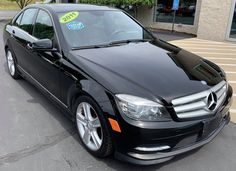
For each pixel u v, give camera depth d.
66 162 3.14
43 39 3.94
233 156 3.33
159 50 3.92
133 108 2.71
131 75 3.03
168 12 14.77
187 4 13.81
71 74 3.40
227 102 3.40
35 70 4.51
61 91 3.73
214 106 3.06
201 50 9.52
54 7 4.40
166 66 3.34
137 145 2.70
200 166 3.13
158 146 2.73
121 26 4.40
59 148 3.40
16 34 5.17
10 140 3.55
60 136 3.67
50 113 4.28
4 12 22.14
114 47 3.86
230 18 11.25
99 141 3.10
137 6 15.41
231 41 11.40
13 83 5.50
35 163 3.12
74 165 3.10
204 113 2.93
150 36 4.57
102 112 2.87
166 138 2.71
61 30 3.87
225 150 3.44
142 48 3.92
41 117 4.16
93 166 3.08
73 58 3.51
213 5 11.62
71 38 3.83
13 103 4.61
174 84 2.95
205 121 2.89
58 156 3.25
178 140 2.77
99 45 3.89
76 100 3.38
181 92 2.85
